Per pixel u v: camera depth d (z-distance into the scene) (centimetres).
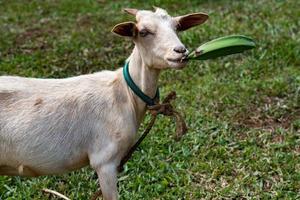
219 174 306
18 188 298
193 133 337
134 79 239
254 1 535
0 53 439
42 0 579
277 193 291
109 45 452
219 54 231
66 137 237
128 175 305
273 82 383
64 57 427
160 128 340
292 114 355
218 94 373
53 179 305
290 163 310
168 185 300
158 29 227
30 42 464
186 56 221
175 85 386
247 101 366
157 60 227
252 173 306
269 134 336
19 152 235
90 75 247
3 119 234
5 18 524
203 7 531
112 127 238
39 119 235
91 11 538
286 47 421
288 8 508
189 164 313
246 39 232
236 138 335
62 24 507
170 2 546
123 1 559
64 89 241
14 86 238
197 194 292
